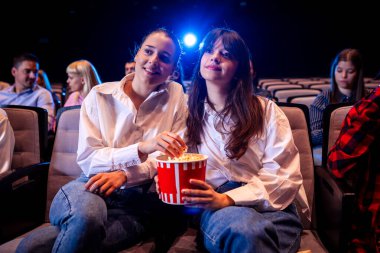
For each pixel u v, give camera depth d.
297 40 11.09
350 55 2.65
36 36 10.05
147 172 1.53
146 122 1.57
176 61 1.57
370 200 1.31
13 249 1.46
